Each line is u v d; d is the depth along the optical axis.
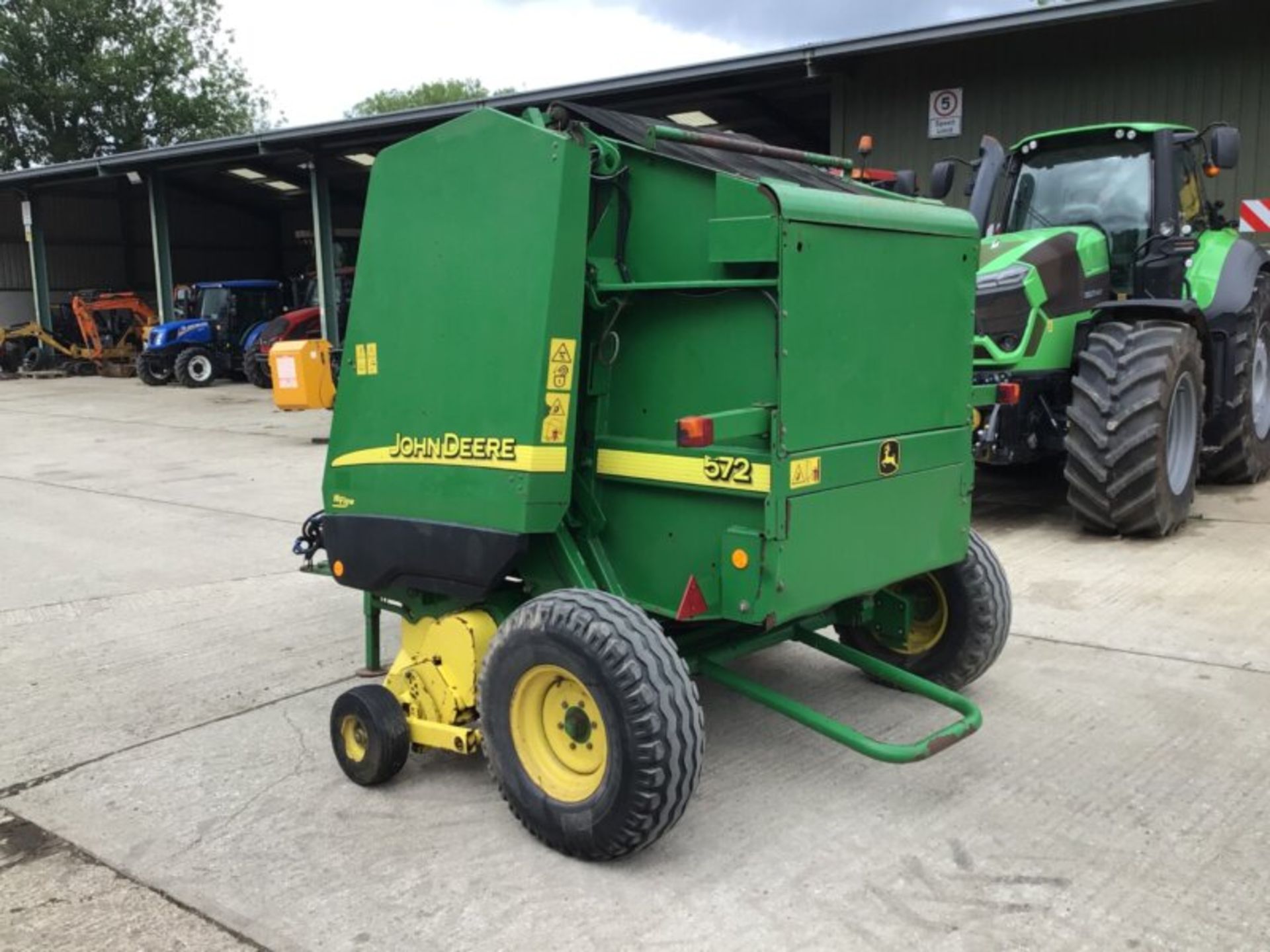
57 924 2.81
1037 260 6.52
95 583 6.26
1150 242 6.97
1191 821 3.18
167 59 34.88
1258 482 8.11
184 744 3.96
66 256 26.77
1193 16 10.32
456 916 2.80
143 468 10.48
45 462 11.05
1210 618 4.93
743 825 3.22
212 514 8.17
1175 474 6.40
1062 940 2.62
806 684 4.37
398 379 3.41
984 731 3.83
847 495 3.18
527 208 3.04
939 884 2.88
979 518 7.12
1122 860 2.98
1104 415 6.19
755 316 2.96
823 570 3.12
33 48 33.25
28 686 4.61
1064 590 5.43
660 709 2.80
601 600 2.97
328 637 5.16
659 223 3.16
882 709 4.09
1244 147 10.25
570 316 3.09
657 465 3.18
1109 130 7.11
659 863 3.02
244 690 4.49
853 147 12.47
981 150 7.68
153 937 2.75
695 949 2.63
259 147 18.17
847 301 3.10
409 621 3.75
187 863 3.12
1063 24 10.45
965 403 3.69
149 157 19.69
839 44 11.49
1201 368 6.48
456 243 3.21
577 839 2.97
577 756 3.04
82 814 3.44
